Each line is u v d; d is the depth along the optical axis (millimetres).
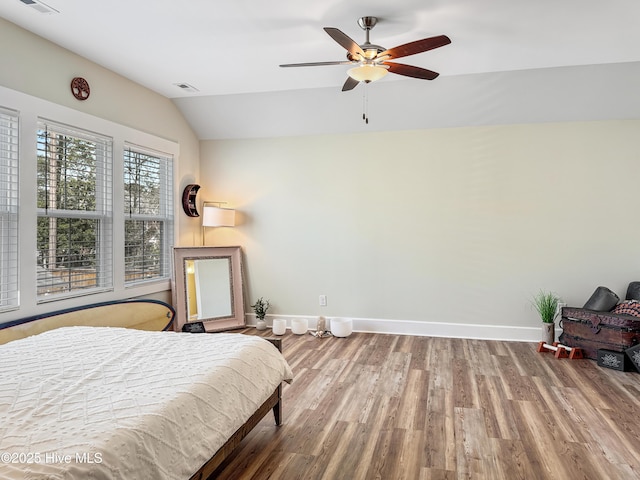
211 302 5129
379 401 3098
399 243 5020
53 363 2166
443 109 4648
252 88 4574
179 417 1729
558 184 4609
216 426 1907
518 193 4703
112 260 4016
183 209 5156
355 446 2463
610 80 4047
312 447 2455
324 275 5234
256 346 2553
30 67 3232
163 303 4477
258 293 5422
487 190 4777
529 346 4508
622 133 4457
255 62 3854
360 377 3598
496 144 4742
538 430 2648
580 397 3158
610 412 2902
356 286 5148
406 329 5012
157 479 1537
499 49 3561
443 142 4879
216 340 2635
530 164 4668
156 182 4750
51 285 3434
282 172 5324
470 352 4301
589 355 4078
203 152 5500
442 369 3789
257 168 5391
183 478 1654
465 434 2600
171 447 1638
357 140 5105
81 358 2246
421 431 2641
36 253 3256
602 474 2174
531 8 2879
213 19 3053
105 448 1406
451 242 4883
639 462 2285
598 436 2572
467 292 4855
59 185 3510
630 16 2979
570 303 4605
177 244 5000
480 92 4387
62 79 3502
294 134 5254
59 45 3461
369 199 5090
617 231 4488
